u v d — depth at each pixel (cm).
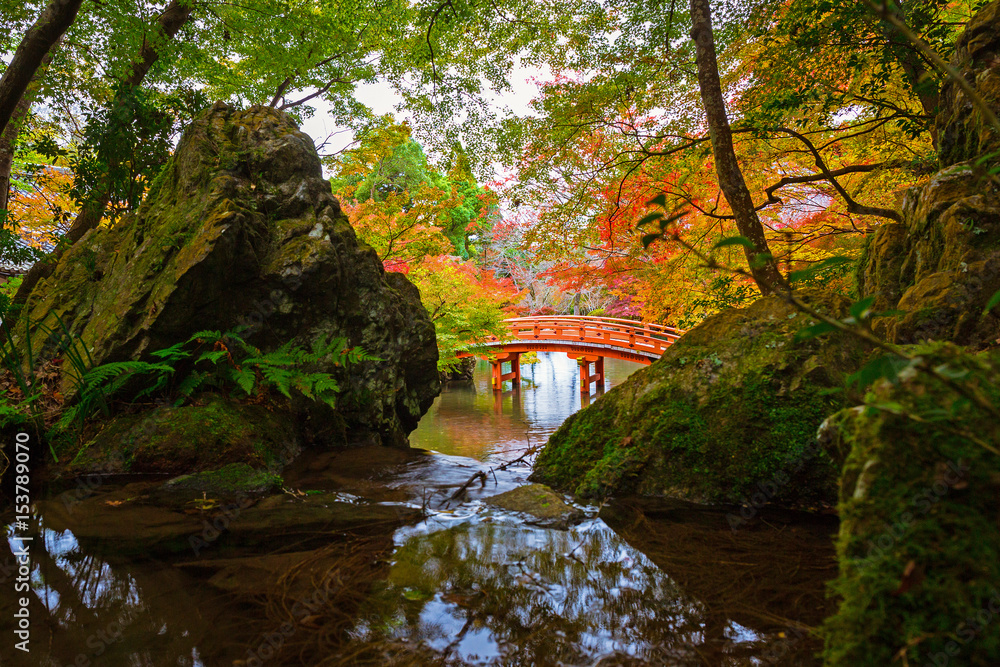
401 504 284
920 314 226
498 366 1444
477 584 184
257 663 140
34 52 454
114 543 228
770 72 443
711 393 294
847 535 99
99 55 624
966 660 79
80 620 165
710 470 272
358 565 202
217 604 174
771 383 275
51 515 263
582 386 1379
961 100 301
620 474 290
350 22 728
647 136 541
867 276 303
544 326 1434
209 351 397
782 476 255
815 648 136
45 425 354
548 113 547
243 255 402
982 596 81
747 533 224
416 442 720
